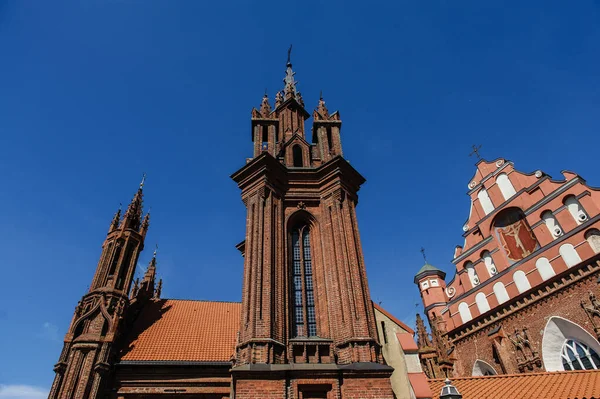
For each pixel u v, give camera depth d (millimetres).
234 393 15492
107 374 25953
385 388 16359
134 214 37625
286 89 34812
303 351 17688
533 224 38875
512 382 21328
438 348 30250
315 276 21203
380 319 20641
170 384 26047
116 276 32031
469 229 46531
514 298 36906
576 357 30953
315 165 26391
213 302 37031
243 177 23828
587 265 31734
